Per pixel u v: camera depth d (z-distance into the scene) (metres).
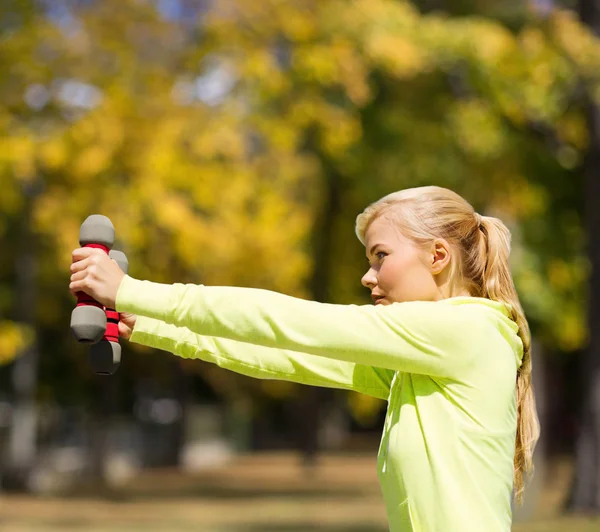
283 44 16.52
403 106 18.52
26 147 15.84
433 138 18.30
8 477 24.66
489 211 18.16
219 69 16.61
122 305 2.44
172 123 16.53
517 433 2.82
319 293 23.48
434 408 2.54
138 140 16.34
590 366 16.17
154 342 2.89
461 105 16.72
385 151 18.81
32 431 24.84
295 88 16.34
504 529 2.51
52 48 17.14
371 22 15.39
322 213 22.42
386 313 2.50
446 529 2.45
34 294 23.53
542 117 15.90
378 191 18.98
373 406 25.31
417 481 2.51
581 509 15.86
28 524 17.59
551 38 15.27
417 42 15.30
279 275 18.31
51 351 30.12
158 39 17.45
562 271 18.78
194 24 17.11
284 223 18.53
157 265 17.00
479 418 2.51
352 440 52.62
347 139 16.56
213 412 40.41
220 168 16.77
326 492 24.66
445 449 2.50
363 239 2.82
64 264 16.48
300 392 31.83
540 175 18.25
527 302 17.92
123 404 36.81
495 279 2.73
